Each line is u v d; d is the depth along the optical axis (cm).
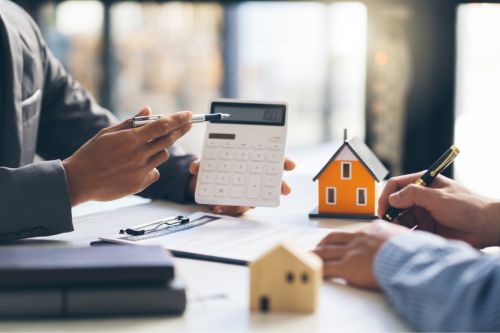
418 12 221
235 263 83
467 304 64
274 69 543
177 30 507
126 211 117
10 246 93
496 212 96
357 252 76
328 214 112
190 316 66
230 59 527
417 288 65
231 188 113
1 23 125
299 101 555
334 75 535
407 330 64
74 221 109
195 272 80
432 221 101
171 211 117
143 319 65
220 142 115
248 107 116
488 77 230
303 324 64
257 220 109
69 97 144
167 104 508
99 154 100
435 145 227
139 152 101
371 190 112
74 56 371
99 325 64
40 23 254
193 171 117
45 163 99
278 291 67
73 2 258
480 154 239
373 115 228
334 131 559
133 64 472
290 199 130
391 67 225
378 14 223
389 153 229
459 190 101
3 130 124
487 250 98
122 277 65
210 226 101
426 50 223
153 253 71
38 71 135
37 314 65
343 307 69
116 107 445
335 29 521
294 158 505
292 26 529
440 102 225
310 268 67
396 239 72
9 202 95
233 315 66
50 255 69
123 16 461
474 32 225
